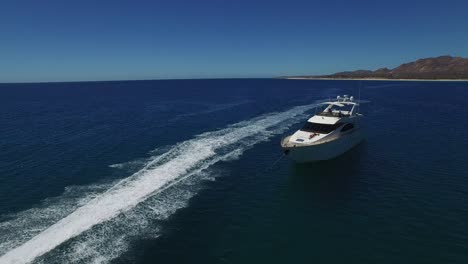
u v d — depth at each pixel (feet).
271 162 86.22
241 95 320.70
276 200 63.52
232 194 65.67
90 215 53.06
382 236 50.16
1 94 388.98
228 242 48.44
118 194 61.77
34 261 40.42
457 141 107.76
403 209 59.00
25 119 157.07
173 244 47.01
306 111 186.60
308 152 79.66
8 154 89.71
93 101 264.72
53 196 60.70
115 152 92.38
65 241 45.24
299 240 49.39
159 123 143.95
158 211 56.13
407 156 91.15
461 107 200.03
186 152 92.27
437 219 55.01
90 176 71.77
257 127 133.39
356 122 99.81
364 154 93.71
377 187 69.31
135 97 307.99
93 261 41.27
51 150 94.38
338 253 45.98
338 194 66.23
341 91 366.84
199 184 69.46
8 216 52.49
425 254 45.39
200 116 166.20
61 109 203.00
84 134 118.11
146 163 81.61
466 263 43.29
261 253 45.96
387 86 471.21
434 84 514.27
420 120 152.66
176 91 413.39
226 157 89.35
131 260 42.57
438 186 69.00
